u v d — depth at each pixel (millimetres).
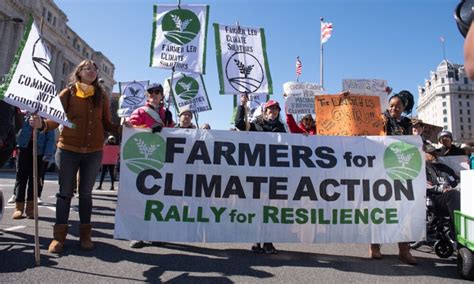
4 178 14836
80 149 3783
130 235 3748
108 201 8070
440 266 3775
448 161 4840
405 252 3943
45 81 3328
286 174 4082
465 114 116312
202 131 4090
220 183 3984
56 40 55125
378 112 4746
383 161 4219
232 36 5379
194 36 5691
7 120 3475
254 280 3064
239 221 3930
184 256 3770
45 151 5902
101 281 2854
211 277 3102
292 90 8055
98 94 3930
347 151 4230
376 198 4113
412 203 4125
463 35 973
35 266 3121
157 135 4008
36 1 48562
